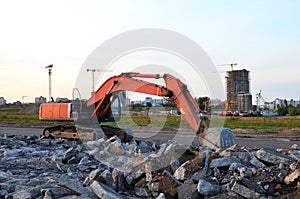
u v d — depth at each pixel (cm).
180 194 680
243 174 725
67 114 1630
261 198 630
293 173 671
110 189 705
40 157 1216
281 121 3744
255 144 1694
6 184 779
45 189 689
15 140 1666
